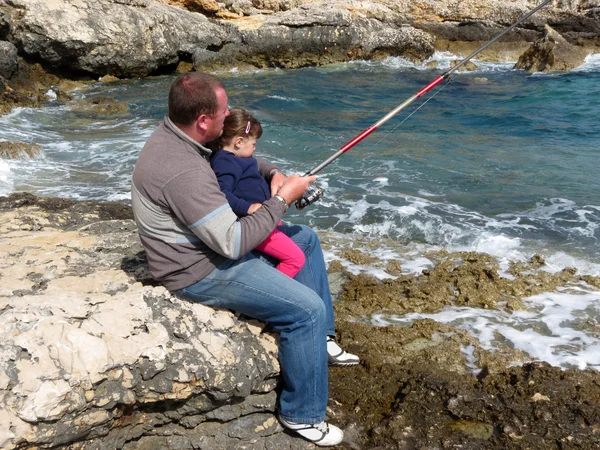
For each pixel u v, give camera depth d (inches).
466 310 179.6
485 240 233.3
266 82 682.8
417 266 209.6
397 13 880.9
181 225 112.5
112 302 116.3
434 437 126.0
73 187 303.4
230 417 121.2
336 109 540.4
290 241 126.3
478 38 885.8
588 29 883.4
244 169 126.6
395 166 340.8
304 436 122.6
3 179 310.0
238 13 801.6
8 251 149.0
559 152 373.1
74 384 99.6
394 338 162.7
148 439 118.0
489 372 146.1
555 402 134.6
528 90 615.2
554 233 243.3
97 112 501.0
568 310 179.2
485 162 349.1
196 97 107.1
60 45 614.9
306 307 115.6
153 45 681.6
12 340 101.6
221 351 115.2
